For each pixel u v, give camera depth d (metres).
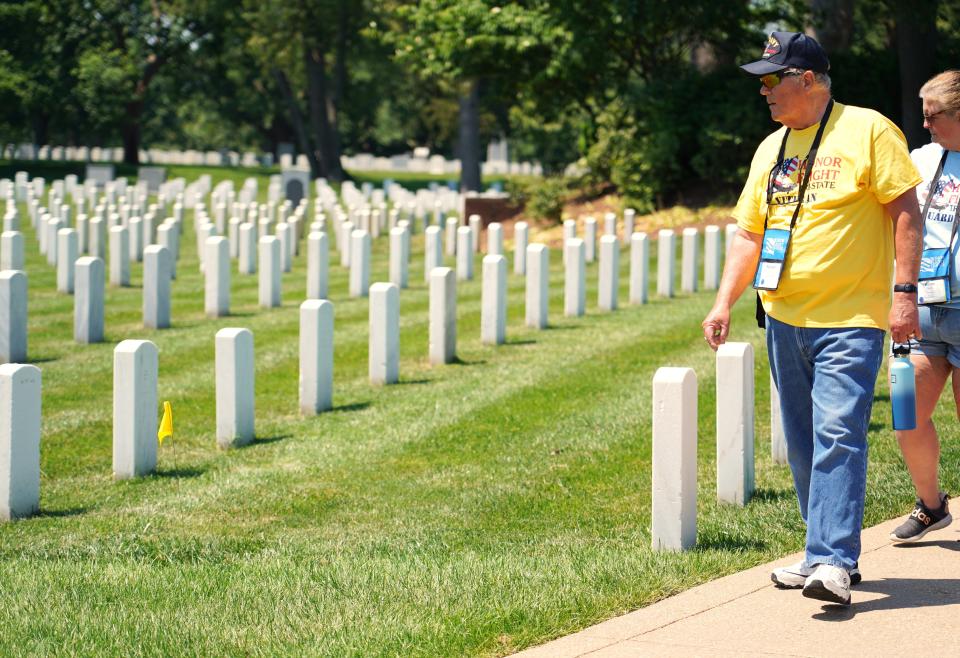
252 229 24.27
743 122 29.25
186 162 85.81
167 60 78.75
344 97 77.50
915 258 5.05
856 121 5.10
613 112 33.31
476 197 34.88
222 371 9.91
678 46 32.81
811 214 5.11
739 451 7.33
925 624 4.76
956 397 5.89
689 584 5.51
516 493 8.15
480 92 58.50
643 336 14.77
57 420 11.21
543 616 5.09
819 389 5.11
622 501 7.83
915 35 29.19
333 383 12.49
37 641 5.12
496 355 13.82
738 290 5.50
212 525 7.62
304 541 7.04
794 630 4.76
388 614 5.29
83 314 15.45
